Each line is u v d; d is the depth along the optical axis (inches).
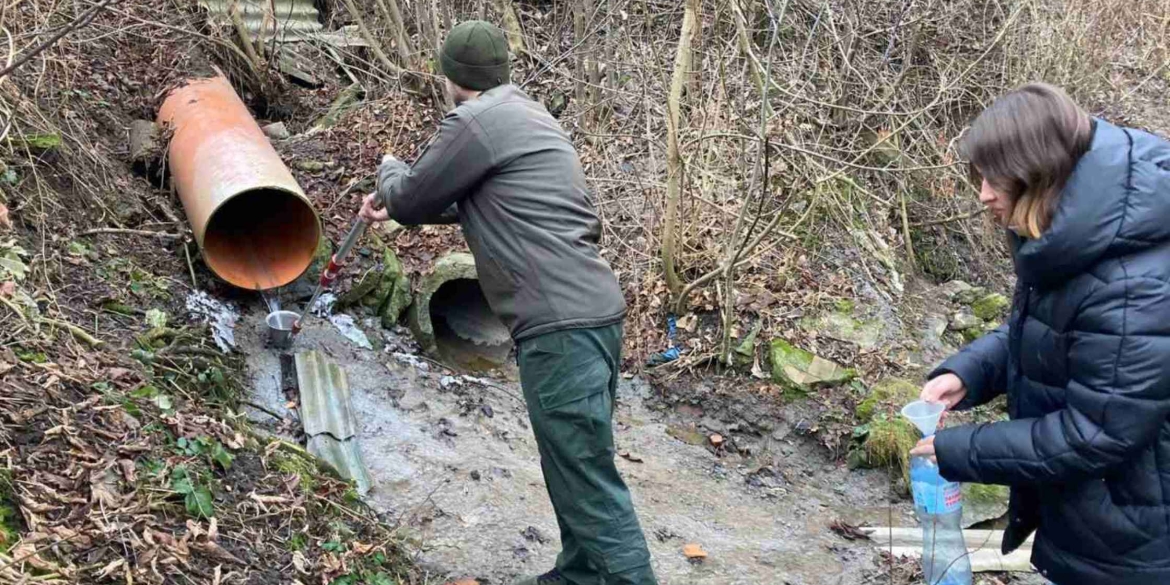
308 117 247.9
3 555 96.2
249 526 120.6
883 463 185.0
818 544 164.1
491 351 204.7
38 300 143.3
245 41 237.5
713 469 183.5
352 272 195.2
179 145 185.6
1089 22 303.3
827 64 262.8
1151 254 78.3
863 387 201.6
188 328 161.6
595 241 118.5
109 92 204.2
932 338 227.3
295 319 175.8
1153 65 347.3
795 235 222.1
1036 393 89.3
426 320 192.2
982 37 289.1
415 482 155.4
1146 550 86.3
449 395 182.5
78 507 108.1
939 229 265.1
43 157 169.5
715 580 147.5
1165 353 77.3
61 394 123.5
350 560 124.6
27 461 110.3
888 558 160.1
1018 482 87.1
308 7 273.3
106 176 181.3
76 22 128.5
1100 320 79.0
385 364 184.4
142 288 163.0
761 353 205.9
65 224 163.3
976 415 201.8
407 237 211.6
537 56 264.5
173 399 137.3
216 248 177.6
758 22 279.9
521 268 111.7
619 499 114.4
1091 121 80.5
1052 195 79.9
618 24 259.3
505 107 113.4
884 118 268.4
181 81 208.2
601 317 112.3
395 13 250.2
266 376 167.5
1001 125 81.6
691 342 209.6
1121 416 79.1
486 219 113.6
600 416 111.7
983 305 243.1
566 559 123.3
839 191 245.6
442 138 112.3
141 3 231.8
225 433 133.0
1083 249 78.2
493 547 143.7
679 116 220.7
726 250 214.8
